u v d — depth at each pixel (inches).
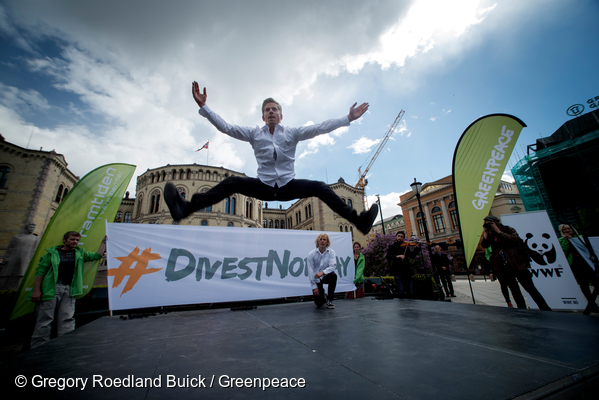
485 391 42.4
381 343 74.4
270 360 61.6
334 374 51.6
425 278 253.1
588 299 156.6
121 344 81.5
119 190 200.2
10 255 230.4
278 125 88.6
